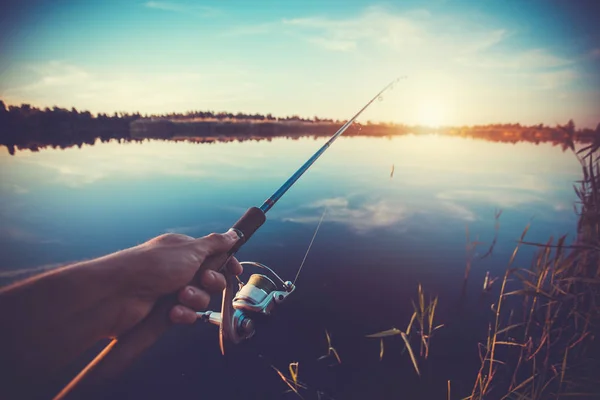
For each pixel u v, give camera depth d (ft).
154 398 7.69
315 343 9.62
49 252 14.66
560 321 10.07
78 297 2.36
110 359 2.70
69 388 2.48
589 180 11.07
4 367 1.99
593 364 8.13
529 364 8.86
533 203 23.27
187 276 3.06
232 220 18.75
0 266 13.26
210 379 8.28
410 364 8.95
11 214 20.03
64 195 24.68
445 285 12.29
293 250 14.93
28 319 2.11
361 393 8.09
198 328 10.11
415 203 22.93
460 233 17.28
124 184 28.19
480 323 10.49
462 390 8.19
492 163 43.91
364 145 70.54
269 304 5.45
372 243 15.78
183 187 27.07
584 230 11.14
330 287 12.09
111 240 16.08
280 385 8.25
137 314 2.75
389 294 11.79
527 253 15.16
